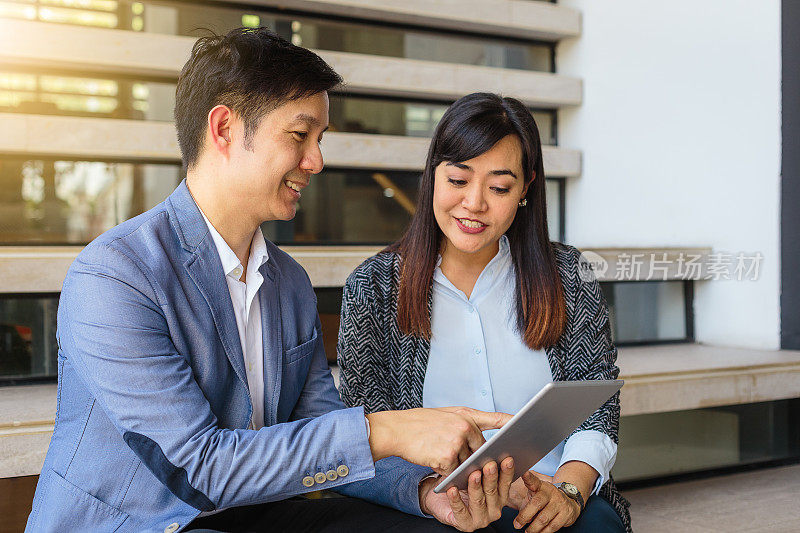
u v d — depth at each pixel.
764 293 3.19
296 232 3.37
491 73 3.72
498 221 1.44
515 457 1.08
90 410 1.05
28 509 1.95
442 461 1.04
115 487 1.04
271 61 1.07
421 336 1.52
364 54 3.67
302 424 1.05
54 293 2.59
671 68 3.49
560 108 4.11
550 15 3.88
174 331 1.06
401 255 1.57
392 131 3.68
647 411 2.52
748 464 2.87
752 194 3.20
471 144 1.38
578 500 1.27
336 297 2.85
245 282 1.20
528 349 1.52
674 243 3.51
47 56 2.89
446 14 3.64
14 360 2.55
